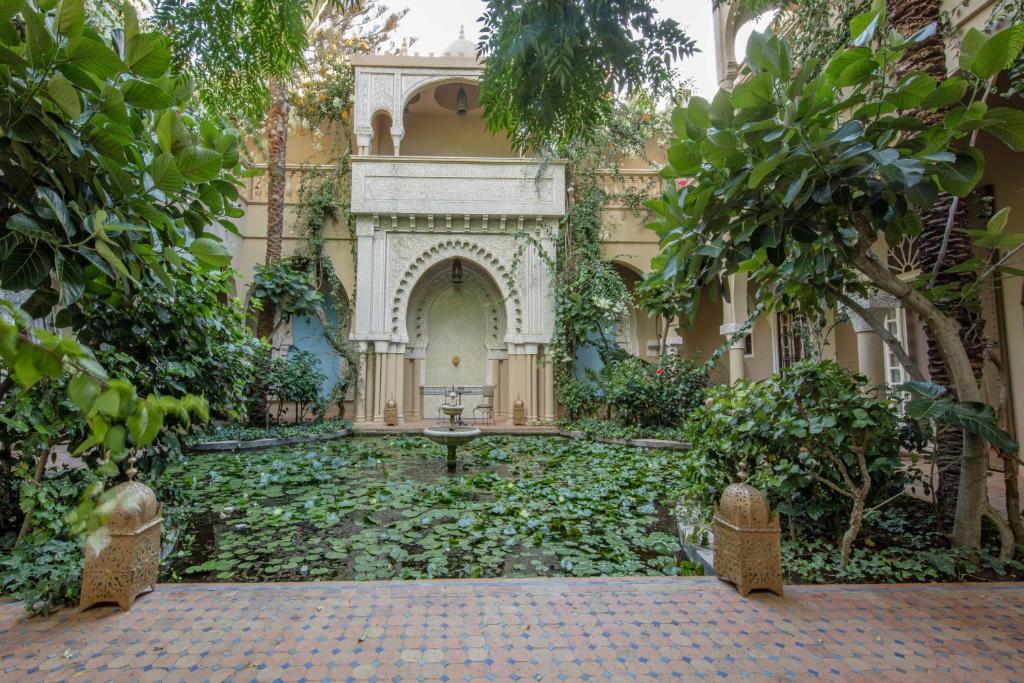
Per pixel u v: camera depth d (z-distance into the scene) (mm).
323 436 9078
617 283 11094
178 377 4113
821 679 1996
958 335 3266
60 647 2166
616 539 3846
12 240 1472
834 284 3609
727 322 10227
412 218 11375
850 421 3203
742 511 2785
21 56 1488
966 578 3020
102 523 842
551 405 11281
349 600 2654
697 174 2898
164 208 2182
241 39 2430
